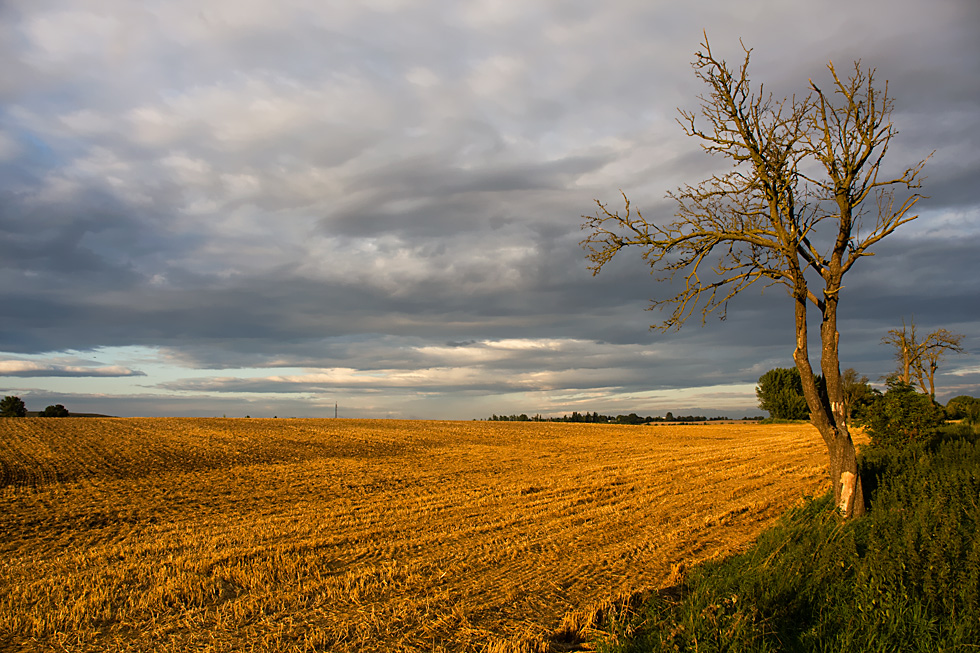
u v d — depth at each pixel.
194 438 45.22
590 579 9.70
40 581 10.11
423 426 66.12
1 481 24.58
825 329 12.90
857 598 7.03
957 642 5.98
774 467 25.89
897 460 18.61
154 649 7.14
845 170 12.00
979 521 9.98
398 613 8.18
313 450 39.31
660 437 58.53
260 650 7.04
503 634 7.40
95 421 60.16
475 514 16.08
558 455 37.38
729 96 12.97
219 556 11.45
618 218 13.97
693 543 12.05
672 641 6.40
